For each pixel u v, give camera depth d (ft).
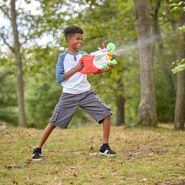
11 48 59.31
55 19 64.34
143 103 43.83
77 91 23.97
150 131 38.78
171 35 52.85
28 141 31.37
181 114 43.27
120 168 21.34
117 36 62.64
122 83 81.05
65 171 21.33
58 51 67.67
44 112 104.73
